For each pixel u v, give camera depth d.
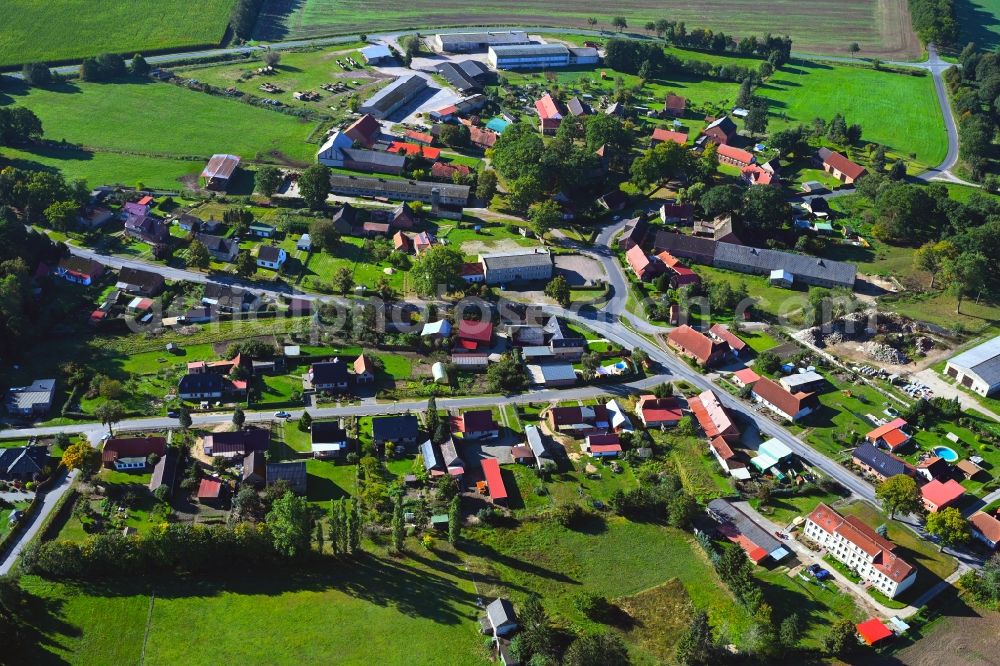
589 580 171.88
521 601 166.38
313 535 175.50
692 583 171.62
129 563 166.62
